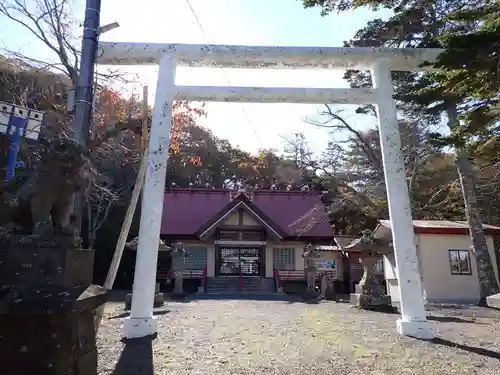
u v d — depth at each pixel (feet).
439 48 30.45
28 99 31.81
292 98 29.81
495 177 54.49
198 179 123.34
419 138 70.18
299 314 38.58
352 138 89.61
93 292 11.60
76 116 19.72
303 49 29.71
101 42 28.76
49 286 10.58
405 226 27.73
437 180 81.51
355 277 86.38
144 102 29.81
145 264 25.72
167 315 36.19
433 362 19.74
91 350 11.95
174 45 29.09
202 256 91.25
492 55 17.85
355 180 102.12
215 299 61.16
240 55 29.37
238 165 127.03
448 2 33.47
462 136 24.43
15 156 22.80
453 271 58.13
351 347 22.81
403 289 27.22
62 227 11.74
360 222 107.24
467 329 29.58
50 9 30.86
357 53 29.94
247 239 91.61
